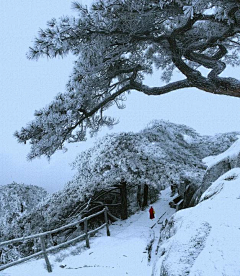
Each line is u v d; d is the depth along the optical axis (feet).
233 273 5.88
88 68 27.45
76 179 37.86
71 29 23.17
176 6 23.71
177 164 33.32
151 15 26.40
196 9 22.30
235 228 7.60
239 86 27.25
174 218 10.94
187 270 6.71
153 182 32.07
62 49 23.57
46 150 30.35
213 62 31.55
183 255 7.40
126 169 32.68
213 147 45.52
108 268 17.71
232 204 9.38
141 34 28.35
